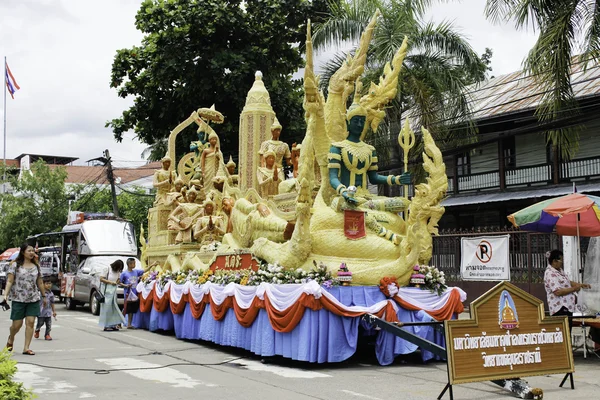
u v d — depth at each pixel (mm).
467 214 27219
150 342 12312
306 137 10797
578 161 22672
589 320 10375
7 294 10531
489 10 14164
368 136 19875
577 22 13352
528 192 23625
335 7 20719
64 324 16219
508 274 16281
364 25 19781
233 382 7980
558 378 8461
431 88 19547
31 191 38719
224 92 24312
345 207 10016
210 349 11250
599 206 10633
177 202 16422
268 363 9586
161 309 13664
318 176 12484
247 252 11242
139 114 26312
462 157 27844
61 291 23188
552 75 13406
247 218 11797
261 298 9602
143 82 25625
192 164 17672
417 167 19828
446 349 6781
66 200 39062
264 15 25547
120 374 8570
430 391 7438
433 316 9844
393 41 19031
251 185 14844
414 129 20328
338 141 10969
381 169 19531
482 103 24766
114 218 25250
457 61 19969
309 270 9664
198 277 12344
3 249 42938
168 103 25344
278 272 9742
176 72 24125
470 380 6785
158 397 7031
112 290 14742
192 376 8430
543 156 24578
